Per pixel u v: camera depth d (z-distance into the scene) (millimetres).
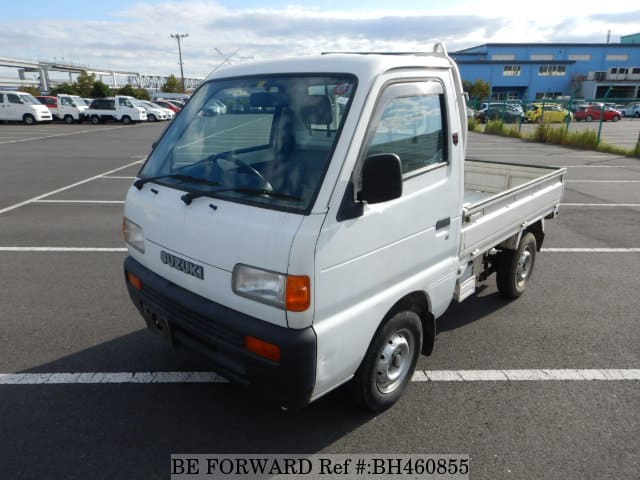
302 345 2371
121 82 131250
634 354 4016
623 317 4680
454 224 3324
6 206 8945
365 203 2494
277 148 2688
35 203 9211
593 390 3518
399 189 2371
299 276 2301
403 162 2818
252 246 2400
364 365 2924
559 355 3990
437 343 4156
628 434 3053
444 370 3748
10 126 30812
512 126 28234
